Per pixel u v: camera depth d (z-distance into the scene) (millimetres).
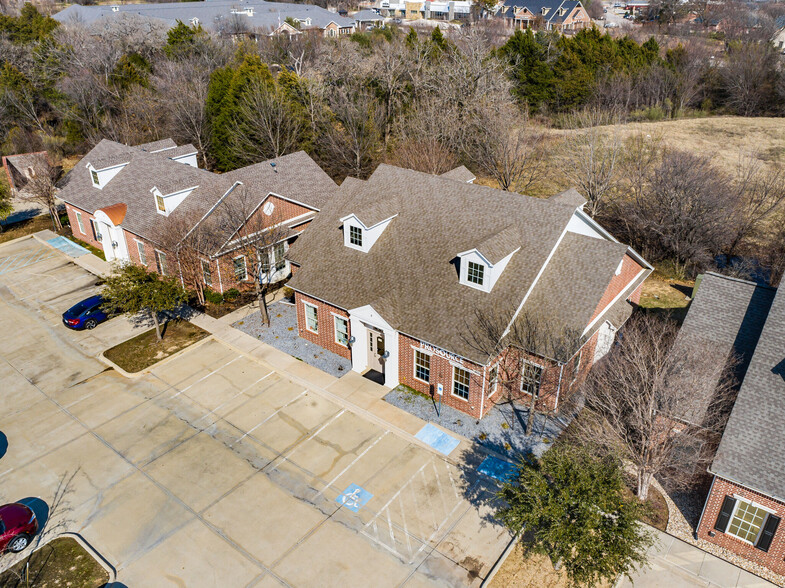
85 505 20062
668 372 19688
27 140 62781
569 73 65875
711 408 18734
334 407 24734
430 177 28500
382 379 26250
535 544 16281
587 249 23844
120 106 65812
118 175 40375
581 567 15312
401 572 17391
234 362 27953
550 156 49719
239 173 35094
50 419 24344
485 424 23266
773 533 16453
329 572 17422
